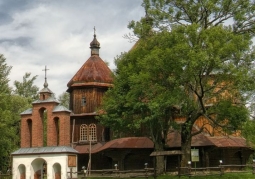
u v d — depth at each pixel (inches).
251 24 1664.6
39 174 1688.0
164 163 1840.6
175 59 1405.0
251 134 1456.7
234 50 1364.4
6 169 2271.2
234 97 1560.0
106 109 1861.5
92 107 2282.2
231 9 1625.2
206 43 1380.4
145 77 1521.9
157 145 1749.5
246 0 1610.5
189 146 1644.9
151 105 1496.1
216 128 1662.2
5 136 2129.7
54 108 1678.2
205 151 1872.5
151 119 1614.2
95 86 2303.2
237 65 1470.2
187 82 1482.5
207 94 1583.4
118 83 1839.3
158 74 1529.3
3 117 2000.5
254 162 1609.3
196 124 1991.9
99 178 1684.3
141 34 1699.1
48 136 1656.0
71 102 2377.0
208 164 1863.9
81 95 2317.9
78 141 2256.4
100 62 2426.2
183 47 1373.0
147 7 1694.1
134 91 1628.9
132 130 1945.1
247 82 1439.5
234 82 1457.9
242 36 1485.0
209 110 1560.0
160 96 1498.5
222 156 1925.4
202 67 1395.2
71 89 2375.7
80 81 2314.2
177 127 1669.5
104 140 2239.2
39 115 1688.0
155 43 1647.4
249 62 1529.3
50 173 1593.3
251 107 1512.1
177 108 1747.0
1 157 2213.3
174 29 1480.1
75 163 1658.5
